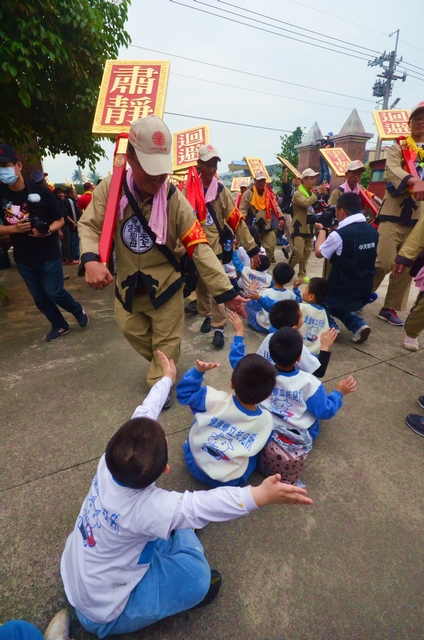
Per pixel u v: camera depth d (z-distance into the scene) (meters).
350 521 1.72
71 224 7.39
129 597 1.18
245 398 1.60
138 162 1.78
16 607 1.37
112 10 5.04
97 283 1.88
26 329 3.92
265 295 3.63
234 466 1.71
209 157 3.12
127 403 2.58
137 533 1.07
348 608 1.37
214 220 3.40
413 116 3.44
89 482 1.92
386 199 3.78
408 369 3.05
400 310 3.96
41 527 1.67
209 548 1.58
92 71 5.04
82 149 5.92
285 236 9.03
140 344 2.54
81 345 3.50
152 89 2.60
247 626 1.31
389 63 25.25
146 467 1.04
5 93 4.30
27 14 3.63
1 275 6.38
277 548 1.59
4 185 3.08
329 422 2.40
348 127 13.38
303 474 1.99
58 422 2.38
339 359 3.22
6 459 2.06
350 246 3.21
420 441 2.25
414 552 1.59
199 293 3.92
